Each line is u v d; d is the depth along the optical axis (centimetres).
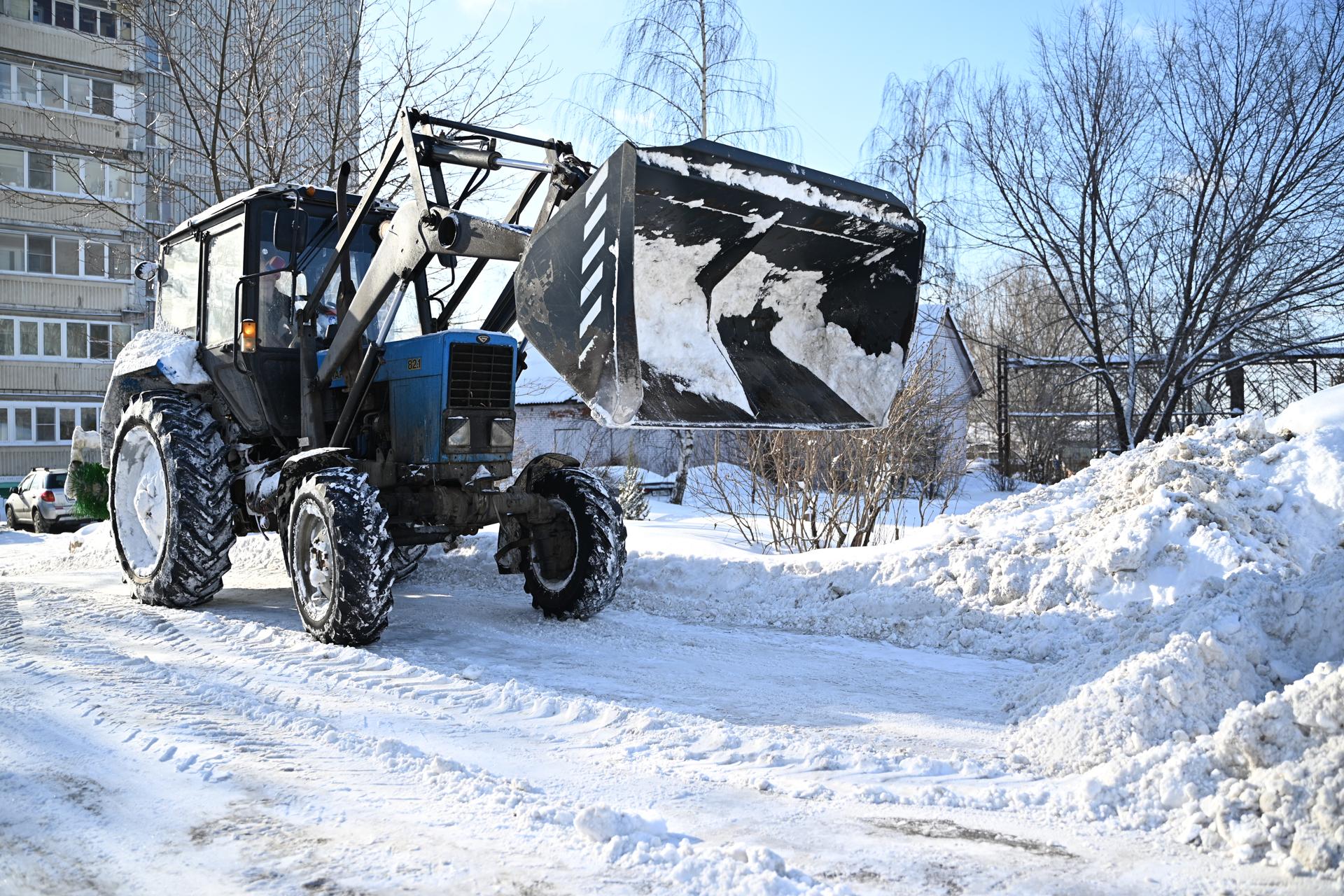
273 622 565
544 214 496
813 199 436
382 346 518
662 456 2238
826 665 464
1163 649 328
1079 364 1994
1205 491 570
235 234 600
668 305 433
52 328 2755
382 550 473
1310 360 1795
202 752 296
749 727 349
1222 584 479
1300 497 571
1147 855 233
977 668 461
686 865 216
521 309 398
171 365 618
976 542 604
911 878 220
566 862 223
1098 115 1644
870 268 477
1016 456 2830
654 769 298
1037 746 316
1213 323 1608
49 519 1530
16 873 217
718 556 689
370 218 604
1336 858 215
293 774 280
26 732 318
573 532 570
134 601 626
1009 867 226
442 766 285
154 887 210
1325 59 1493
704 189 405
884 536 904
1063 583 532
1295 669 332
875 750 324
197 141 1298
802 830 250
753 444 908
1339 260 1534
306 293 582
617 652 486
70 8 2639
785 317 475
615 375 359
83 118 2647
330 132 1149
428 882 212
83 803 258
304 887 209
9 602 624
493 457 534
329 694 379
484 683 406
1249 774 257
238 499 600
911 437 864
